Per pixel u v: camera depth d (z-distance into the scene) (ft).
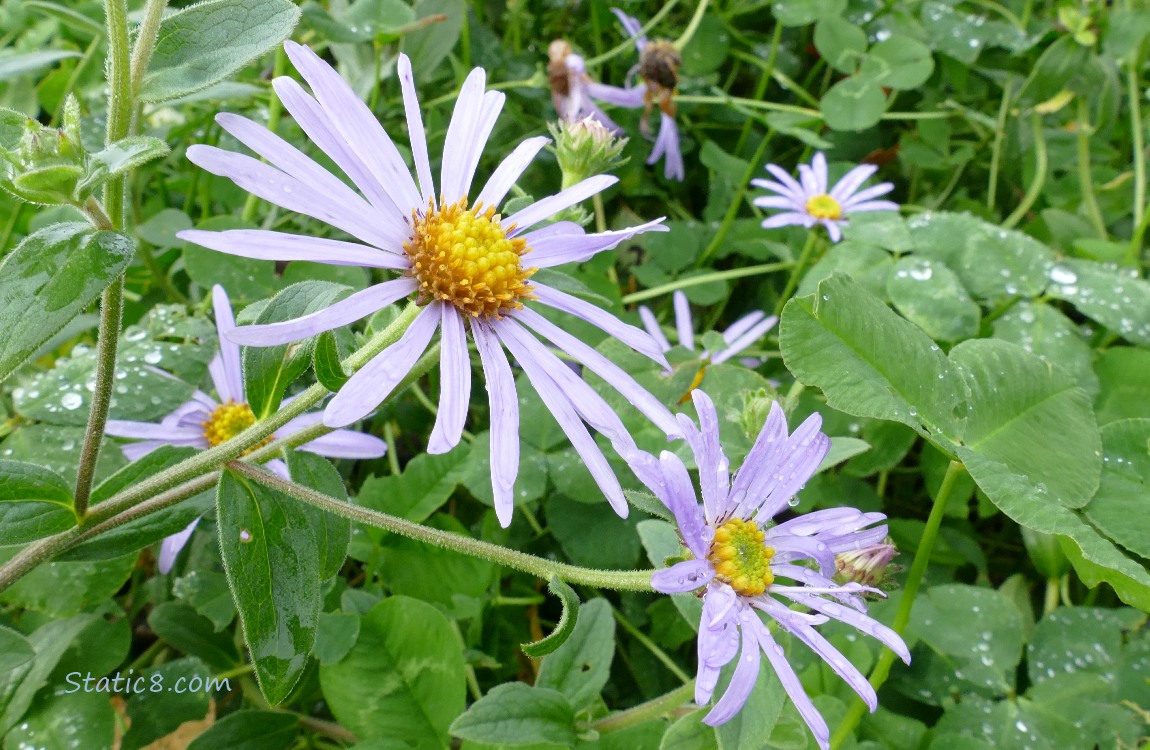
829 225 0.66
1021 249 0.60
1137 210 0.72
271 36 0.29
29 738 0.39
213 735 0.42
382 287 0.31
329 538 0.34
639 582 0.31
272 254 0.27
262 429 0.31
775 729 0.35
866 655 0.47
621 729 0.39
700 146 0.84
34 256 0.25
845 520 0.35
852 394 0.38
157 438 0.46
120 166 0.25
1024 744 0.45
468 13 0.76
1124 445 0.41
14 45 0.74
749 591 0.32
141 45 0.28
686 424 0.33
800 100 0.89
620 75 0.85
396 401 0.59
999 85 0.86
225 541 0.30
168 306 0.48
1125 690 0.47
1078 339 0.57
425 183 0.33
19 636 0.34
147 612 0.52
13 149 0.27
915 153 0.82
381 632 0.43
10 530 0.30
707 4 0.84
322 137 0.30
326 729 0.45
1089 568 0.37
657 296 0.73
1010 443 0.40
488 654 0.51
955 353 0.42
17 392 0.43
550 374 0.32
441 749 0.42
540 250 0.36
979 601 0.50
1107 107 0.73
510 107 0.74
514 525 0.56
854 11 0.85
